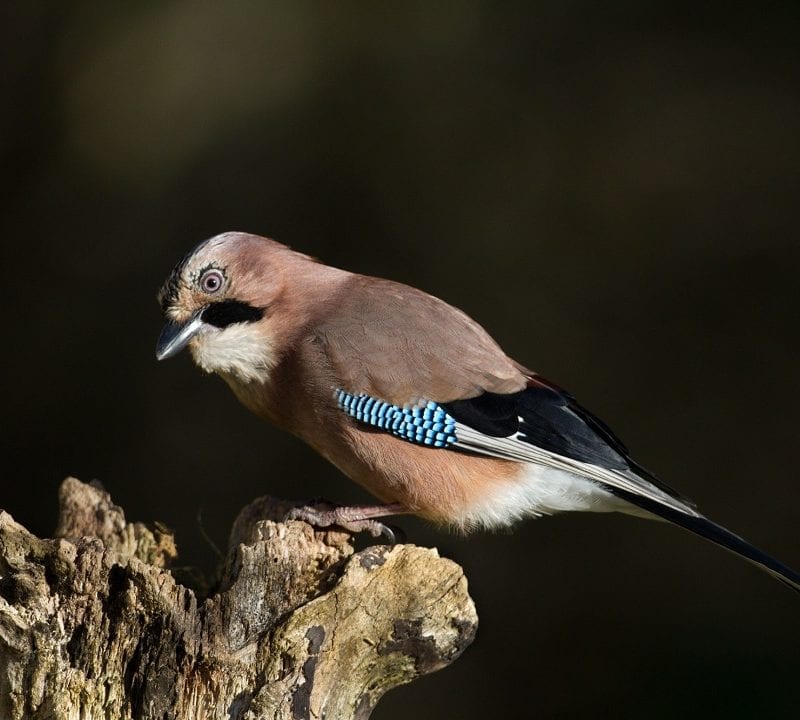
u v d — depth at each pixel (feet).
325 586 17.95
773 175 39.60
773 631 35.94
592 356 39.32
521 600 37.60
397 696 36.76
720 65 41.01
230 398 41.73
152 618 17.03
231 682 17.35
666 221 39.99
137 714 17.21
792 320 38.70
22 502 40.88
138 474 41.06
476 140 41.86
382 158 42.29
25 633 16.70
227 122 43.57
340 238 42.04
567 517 38.34
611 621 37.17
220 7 44.32
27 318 42.88
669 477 38.04
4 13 44.37
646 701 35.58
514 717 36.35
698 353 38.93
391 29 43.34
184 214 43.11
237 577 17.92
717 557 37.32
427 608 17.80
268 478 40.60
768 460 37.88
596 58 41.86
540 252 40.50
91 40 44.32
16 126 44.01
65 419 41.81
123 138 43.93
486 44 42.68
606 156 40.75
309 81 43.47
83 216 43.57
